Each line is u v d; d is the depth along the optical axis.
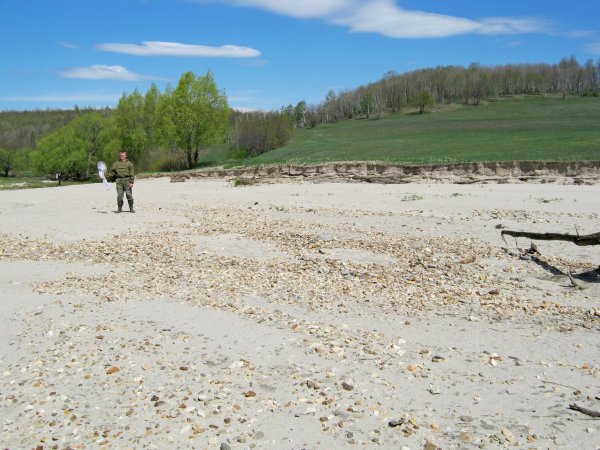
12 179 75.50
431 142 51.75
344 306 9.24
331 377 6.32
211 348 7.27
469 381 6.23
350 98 140.75
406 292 10.02
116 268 12.41
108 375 6.42
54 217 21.05
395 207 22.31
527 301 9.38
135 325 8.24
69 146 68.75
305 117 130.25
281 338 7.61
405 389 6.02
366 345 7.36
